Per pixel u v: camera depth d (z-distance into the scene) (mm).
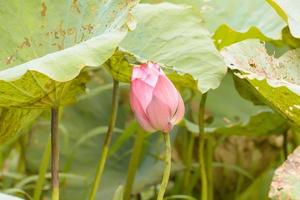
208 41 1992
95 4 1936
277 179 1817
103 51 1734
